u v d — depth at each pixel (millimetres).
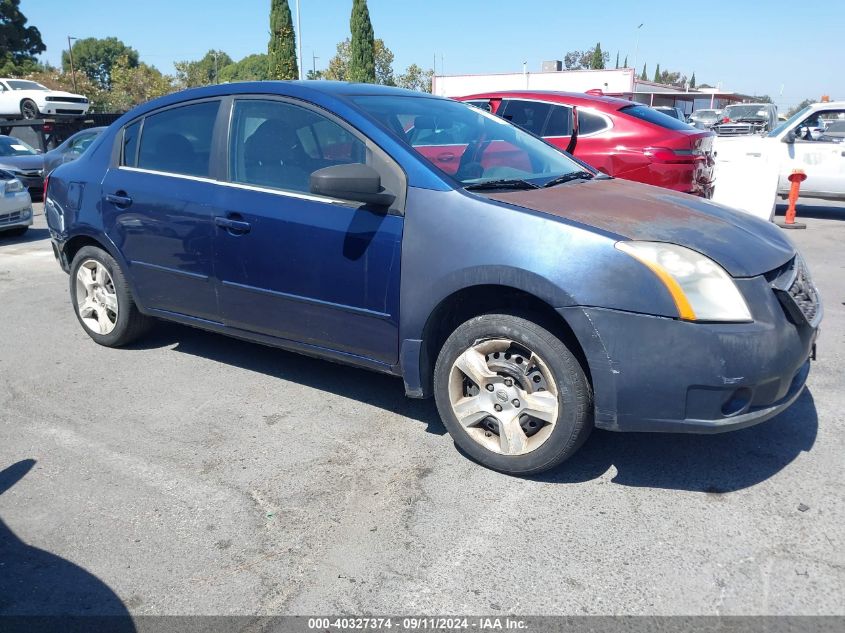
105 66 98938
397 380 4508
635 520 2963
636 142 7477
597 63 76812
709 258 2938
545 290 2994
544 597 2521
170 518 3020
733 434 3703
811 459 3436
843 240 9469
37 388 4395
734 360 2820
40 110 23469
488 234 3152
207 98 4262
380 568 2689
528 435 3262
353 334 3652
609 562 2701
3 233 10648
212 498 3166
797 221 11203
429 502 3121
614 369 2932
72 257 5188
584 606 2475
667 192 3930
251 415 4004
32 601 2521
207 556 2770
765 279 2986
